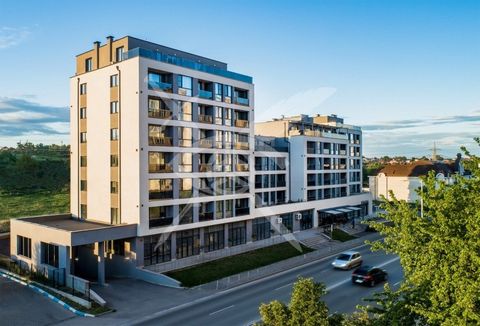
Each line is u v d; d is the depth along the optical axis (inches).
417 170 3006.9
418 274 415.5
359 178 2576.3
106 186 1326.3
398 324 403.5
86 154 1405.0
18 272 1162.6
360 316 543.2
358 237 1873.8
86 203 1407.5
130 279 1189.1
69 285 1026.7
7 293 1007.0
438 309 388.5
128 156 1251.2
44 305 928.9
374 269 1123.9
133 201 1232.8
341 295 1015.0
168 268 1229.7
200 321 838.5
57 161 3171.8
